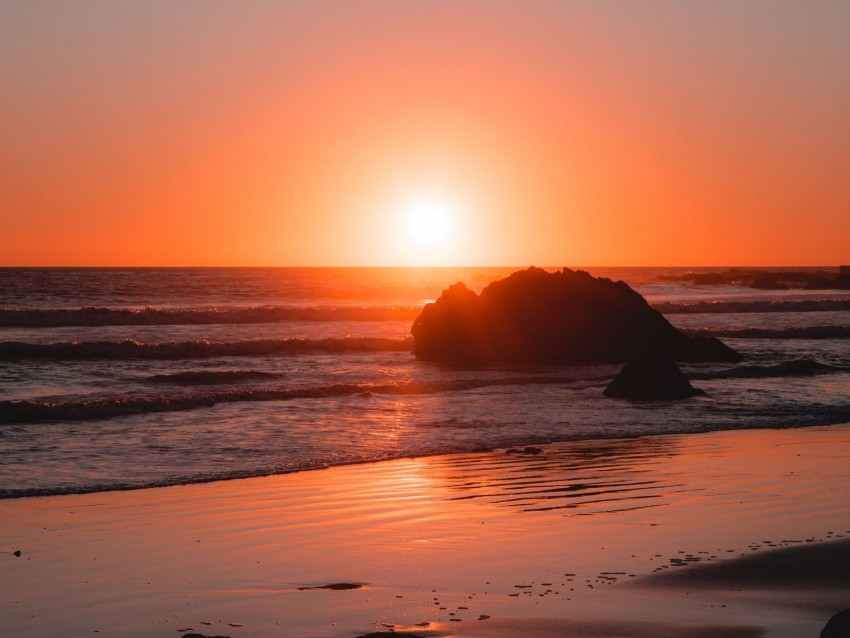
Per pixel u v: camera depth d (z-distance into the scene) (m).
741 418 21.02
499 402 23.61
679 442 17.88
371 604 8.24
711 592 8.45
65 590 8.68
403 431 19.03
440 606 8.15
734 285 127.69
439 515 11.79
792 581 8.78
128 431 18.56
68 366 32.00
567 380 29.28
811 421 20.62
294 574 9.21
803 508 12.06
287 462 15.63
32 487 13.40
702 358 36.31
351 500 12.74
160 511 12.04
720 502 12.46
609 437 18.52
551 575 9.09
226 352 37.38
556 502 12.55
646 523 11.26
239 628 7.64
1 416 19.62
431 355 36.66
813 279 129.00
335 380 29.25
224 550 10.12
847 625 6.61
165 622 7.82
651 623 7.62
